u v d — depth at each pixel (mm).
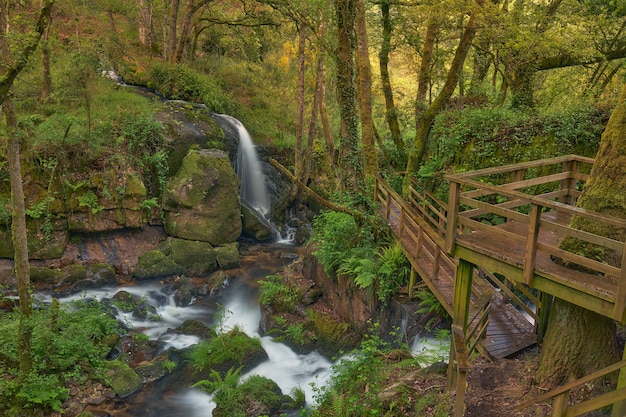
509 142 11336
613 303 4582
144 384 9180
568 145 10586
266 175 20109
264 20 20859
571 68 16234
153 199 15117
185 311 12594
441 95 13398
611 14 13031
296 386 9203
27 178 13219
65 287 12672
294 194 18938
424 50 15125
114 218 14477
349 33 11422
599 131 10414
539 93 16844
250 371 9758
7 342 8773
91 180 14148
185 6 24688
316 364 10078
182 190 15242
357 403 6742
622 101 5391
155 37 25500
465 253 6270
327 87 23281
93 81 16594
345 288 10883
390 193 11133
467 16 14516
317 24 14898
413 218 9234
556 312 5746
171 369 9641
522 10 12922
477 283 7996
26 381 8039
